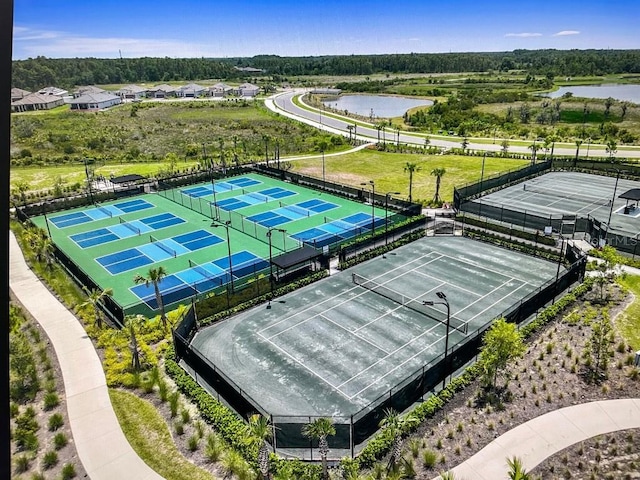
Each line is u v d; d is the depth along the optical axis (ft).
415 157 258.78
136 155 262.67
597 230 132.36
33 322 97.09
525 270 118.83
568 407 69.97
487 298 104.88
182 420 69.21
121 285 117.60
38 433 66.03
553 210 162.71
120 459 61.82
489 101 451.53
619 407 69.62
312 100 501.97
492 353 72.33
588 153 251.19
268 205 181.06
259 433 55.88
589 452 61.26
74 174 226.79
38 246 129.49
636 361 78.64
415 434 65.87
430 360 83.41
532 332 90.43
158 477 59.06
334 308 102.37
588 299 102.94
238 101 483.92
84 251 140.36
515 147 277.03
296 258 115.85
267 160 231.50
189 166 240.94
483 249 132.67
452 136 323.16
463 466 59.82
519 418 68.08
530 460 60.34
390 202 170.40
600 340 79.51
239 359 85.30
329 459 62.54
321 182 199.31
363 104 522.06
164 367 83.05
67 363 83.10
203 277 121.08
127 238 150.30
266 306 104.42
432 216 161.79
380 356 84.94
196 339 92.22
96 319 93.97
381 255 130.52
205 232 154.10
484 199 177.37
